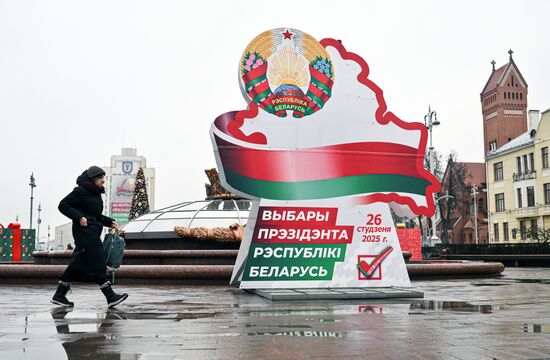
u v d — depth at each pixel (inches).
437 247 1534.2
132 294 368.5
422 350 171.5
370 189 390.0
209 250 539.5
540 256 1293.1
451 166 2709.2
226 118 369.4
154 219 647.8
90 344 179.2
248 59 378.0
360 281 379.2
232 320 237.6
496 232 2314.2
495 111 3181.6
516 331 207.8
